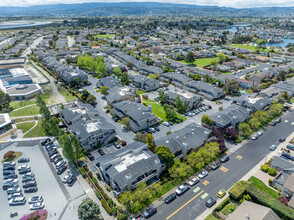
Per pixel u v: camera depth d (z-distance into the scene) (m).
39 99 87.12
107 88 127.69
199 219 53.50
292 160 73.75
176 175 62.53
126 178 56.41
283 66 177.25
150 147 71.56
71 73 147.75
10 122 94.50
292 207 53.06
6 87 137.62
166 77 152.25
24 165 71.25
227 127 87.81
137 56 199.50
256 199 56.47
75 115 92.31
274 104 104.12
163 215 54.72
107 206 55.59
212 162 73.12
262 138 86.75
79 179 66.56
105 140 82.50
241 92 133.00
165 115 105.38
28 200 59.00
